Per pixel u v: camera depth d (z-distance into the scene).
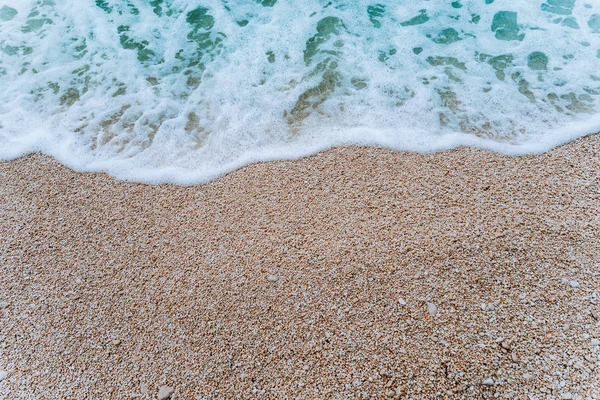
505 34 2.15
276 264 1.42
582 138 1.72
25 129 1.88
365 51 2.11
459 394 1.17
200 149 1.78
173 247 1.48
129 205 1.61
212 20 2.30
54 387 1.24
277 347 1.26
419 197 1.56
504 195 1.55
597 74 1.96
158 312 1.34
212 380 1.23
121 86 2.03
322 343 1.26
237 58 2.11
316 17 2.28
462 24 2.22
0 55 2.16
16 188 1.68
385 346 1.25
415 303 1.31
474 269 1.37
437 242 1.43
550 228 1.45
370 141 1.75
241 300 1.35
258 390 1.21
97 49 2.18
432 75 2.00
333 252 1.43
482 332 1.26
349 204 1.55
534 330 1.25
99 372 1.25
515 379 1.18
